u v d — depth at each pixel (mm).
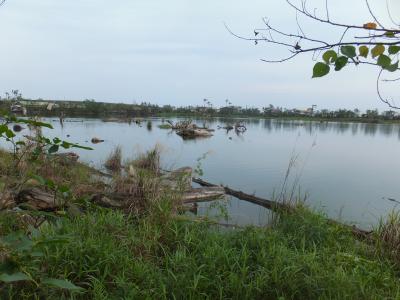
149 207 5812
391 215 5945
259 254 4375
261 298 3750
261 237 4855
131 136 28703
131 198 6055
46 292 3033
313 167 16047
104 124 43500
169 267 4141
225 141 28266
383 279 4211
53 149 2703
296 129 53781
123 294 3465
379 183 12617
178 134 32875
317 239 5398
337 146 27531
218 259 4211
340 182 12586
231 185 11500
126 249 4320
